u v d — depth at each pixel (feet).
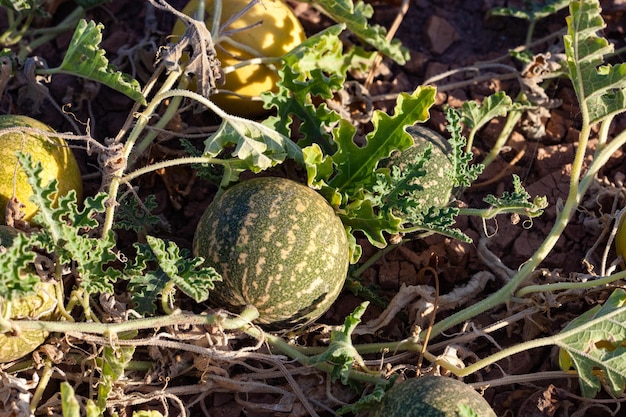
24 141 1.98
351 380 2.06
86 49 2.12
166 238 2.33
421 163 2.10
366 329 2.20
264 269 1.91
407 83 2.66
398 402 1.87
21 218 1.98
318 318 2.18
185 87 2.28
